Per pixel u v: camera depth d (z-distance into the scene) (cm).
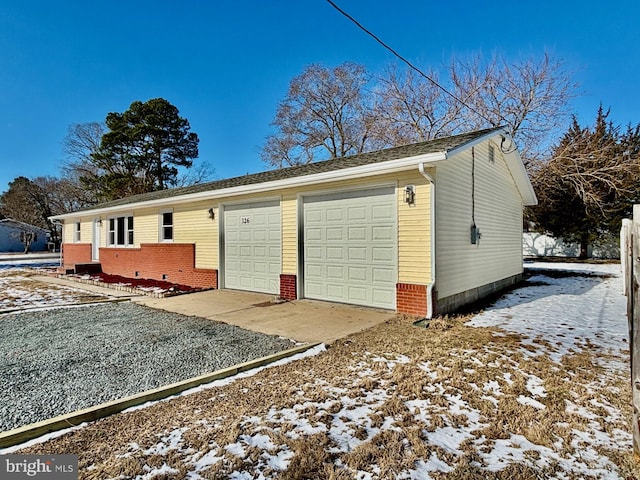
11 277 1352
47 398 307
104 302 789
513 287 1005
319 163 940
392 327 541
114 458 218
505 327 540
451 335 492
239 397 306
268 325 571
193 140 3194
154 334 518
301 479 198
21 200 3853
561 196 2016
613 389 316
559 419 264
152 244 1184
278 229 840
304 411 277
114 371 373
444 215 635
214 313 668
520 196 1145
